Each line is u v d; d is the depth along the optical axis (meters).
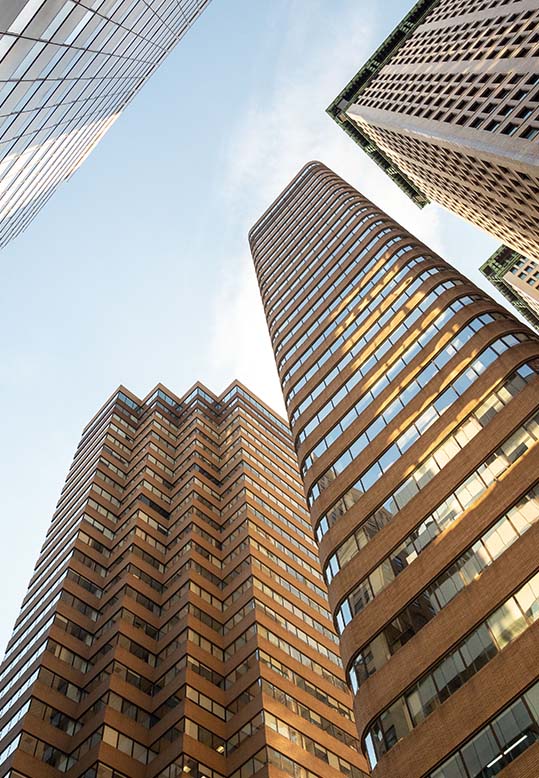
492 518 30.22
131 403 101.81
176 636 58.94
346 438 44.41
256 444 90.62
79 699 54.09
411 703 27.69
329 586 37.38
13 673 57.81
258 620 59.47
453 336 42.75
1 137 27.53
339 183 95.12
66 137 39.50
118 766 47.28
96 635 60.53
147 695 54.47
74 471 90.94
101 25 30.20
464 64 84.19
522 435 32.34
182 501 77.75
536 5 74.06
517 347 37.78
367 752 28.78
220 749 49.78
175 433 95.44
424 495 34.84
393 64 123.00
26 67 24.44
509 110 66.12
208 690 54.09
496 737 23.67
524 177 64.38
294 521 79.19
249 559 66.94
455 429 36.38
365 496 38.81
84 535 71.56
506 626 26.19
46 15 22.78
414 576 31.80
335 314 59.34
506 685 24.47
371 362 48.69
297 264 77.88
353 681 31.75
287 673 56.28
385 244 62.59
